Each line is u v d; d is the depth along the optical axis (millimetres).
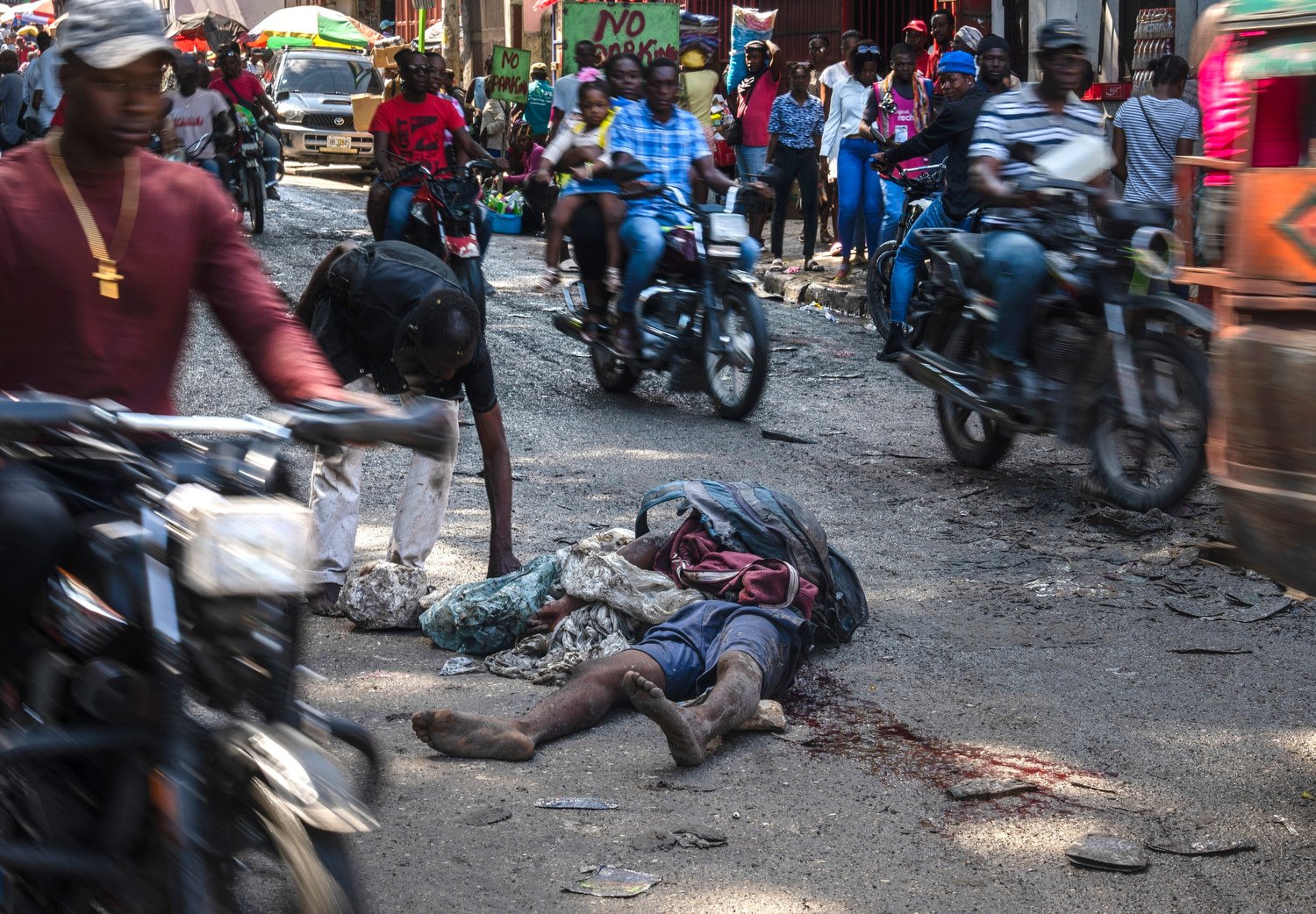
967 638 5016
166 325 2668
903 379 9672
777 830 3594
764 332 8219
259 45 32781
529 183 9539
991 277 6734
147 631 2168
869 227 12797
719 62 21859
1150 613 5258
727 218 8438
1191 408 6094
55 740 2152
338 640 4902
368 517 6402
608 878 3318
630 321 8680
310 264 14203
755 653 4227
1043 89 6906
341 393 2572
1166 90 9828
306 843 2193
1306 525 3566
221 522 2158
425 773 3887
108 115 2492
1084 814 3691
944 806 3736
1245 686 4574
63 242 2531
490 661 4664
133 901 2145
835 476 7254
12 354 2590
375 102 20125
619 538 4863
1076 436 6520
